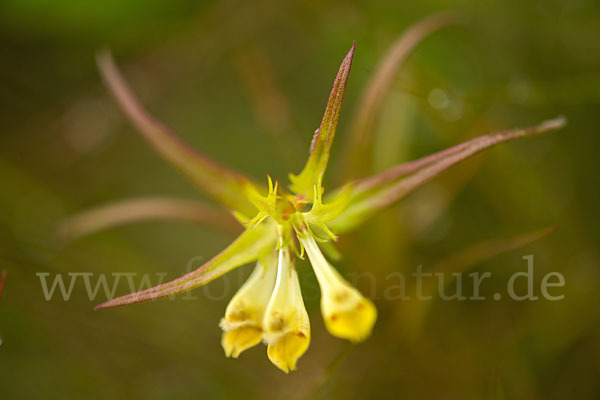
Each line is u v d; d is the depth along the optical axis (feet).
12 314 0.99
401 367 0.90
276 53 1.16
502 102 0.95
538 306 0.93
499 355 0.89
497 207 0.97
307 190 0.71
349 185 0.70
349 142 0.82
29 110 1.11
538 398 0.90
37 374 0.99
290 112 1.07
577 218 0.96
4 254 0.95
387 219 0.89
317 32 1.11
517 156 0.97
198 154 0.75
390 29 1.03
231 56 1.10
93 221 0.93
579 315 0.92
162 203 0.87
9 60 1.08
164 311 0.98
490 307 0.94
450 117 0.95
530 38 1.05
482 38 1.05
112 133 1.16
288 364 0.68
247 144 1.19
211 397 1.00
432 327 0.92
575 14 1.03
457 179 0.94
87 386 1.00
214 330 0.99
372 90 0.81
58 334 0.98
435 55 1.05
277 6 1.09
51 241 0.99
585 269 0.94
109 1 1.02
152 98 1.16
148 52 1.13
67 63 1.11
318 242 0.73
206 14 1.09
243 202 0.75
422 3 1.05
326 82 1.15
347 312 0.70
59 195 1.09
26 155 1.10
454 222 0.99
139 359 1.01
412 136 0.98
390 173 0.71
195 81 1.18
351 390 0.91
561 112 1.00
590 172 0.99
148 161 1.19
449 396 0.90
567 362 0.92
